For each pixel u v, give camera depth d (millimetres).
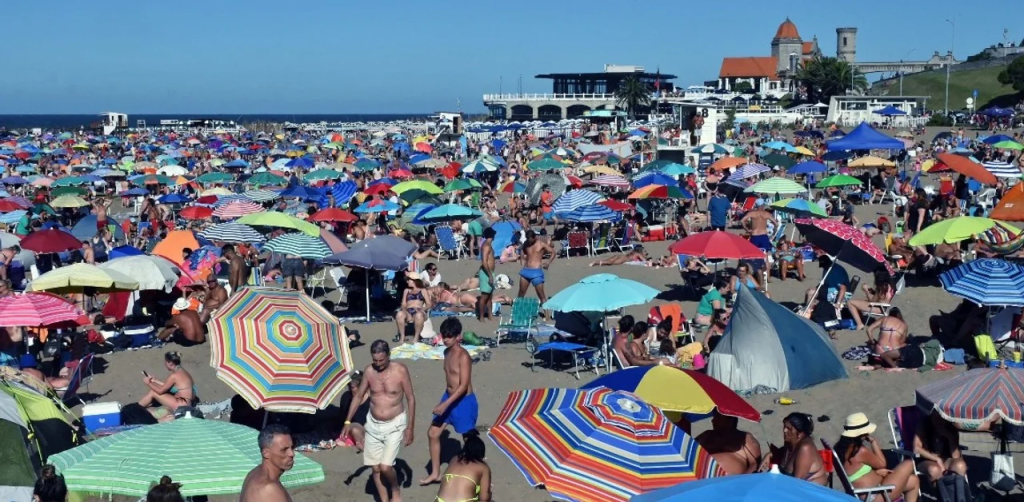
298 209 27969
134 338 14008
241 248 18766
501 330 13781
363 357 13367
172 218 28969
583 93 113062
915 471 7664
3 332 11578
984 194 25328
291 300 9797
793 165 31391
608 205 22172
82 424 9445
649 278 18547
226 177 37094
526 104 110625
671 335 12953
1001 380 7406
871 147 26578
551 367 12516
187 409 9805
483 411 10766
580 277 19047
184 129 104375
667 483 6098
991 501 7910
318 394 9047
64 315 11531
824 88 93688
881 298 13648
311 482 6293
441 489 6715
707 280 16828
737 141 52281
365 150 64125
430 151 52438
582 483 6066
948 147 42969
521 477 8859
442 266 21266
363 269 16406
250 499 5543
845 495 5074
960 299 15172
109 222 24125
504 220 22938
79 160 52312
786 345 8758
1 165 43906
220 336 9188
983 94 101812
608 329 12961
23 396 7785
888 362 11484
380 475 8039
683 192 22938
